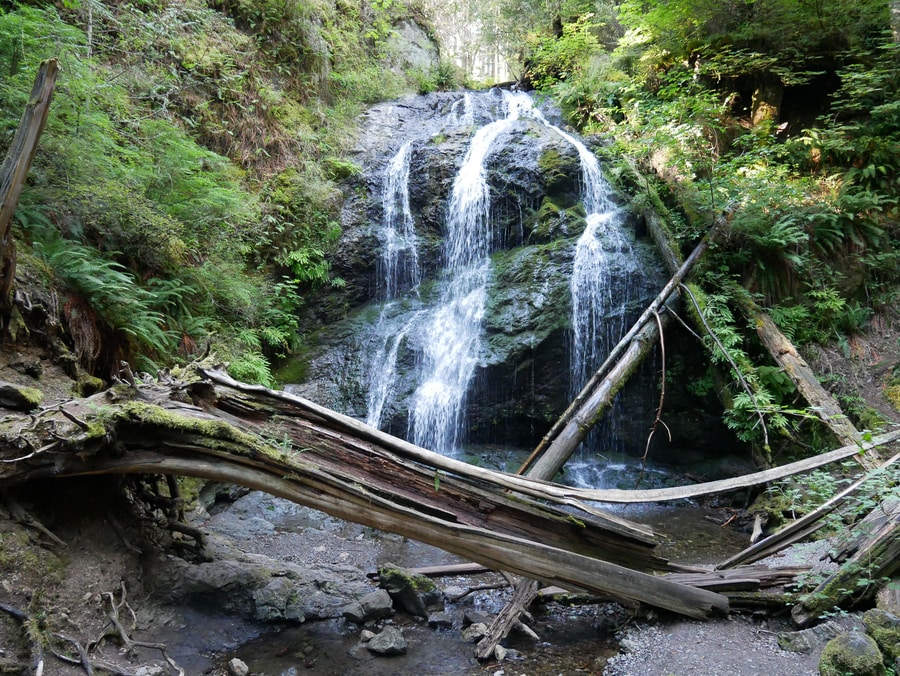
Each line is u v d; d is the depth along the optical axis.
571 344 8.23
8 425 3.38
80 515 3.88
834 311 7.89
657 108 9.49
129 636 3.61
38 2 6.53
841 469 6.29
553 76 12.41
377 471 4.04
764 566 4.57
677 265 8.05
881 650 3.34
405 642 3.97
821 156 9.33
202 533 4.45
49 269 4.79
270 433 4.02
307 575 4.63
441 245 9.76
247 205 7.63
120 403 3.76
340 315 9.18
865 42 9.51
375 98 12.37
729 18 9.78
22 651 3.04
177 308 6.44
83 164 5.17
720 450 8.08
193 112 8.35
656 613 4.19
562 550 3.95
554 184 9.30
